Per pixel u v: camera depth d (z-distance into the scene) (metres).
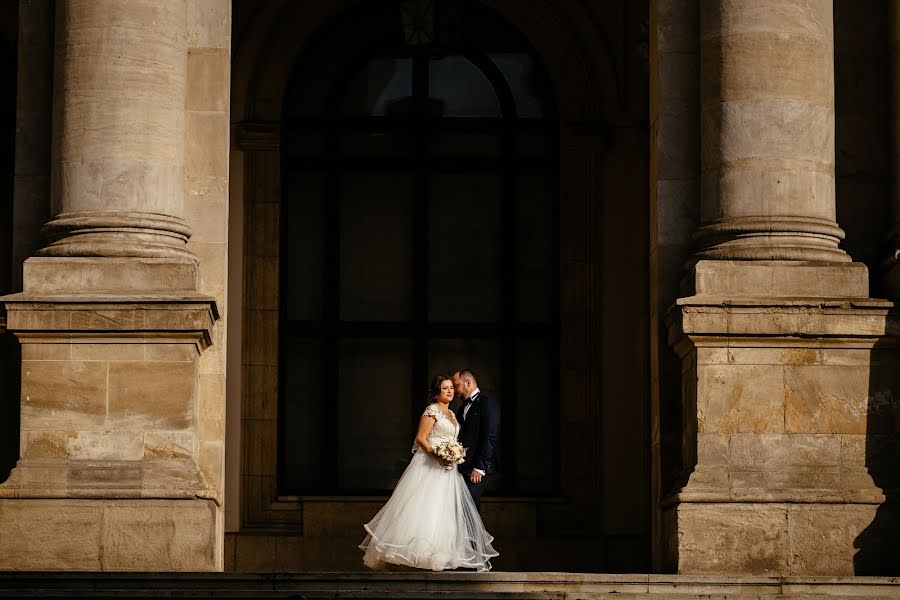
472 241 29.69
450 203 29.77
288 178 29.67
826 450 20.94
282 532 28.27
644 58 29.64
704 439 20.91
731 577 18.80
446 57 29.86
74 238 21.31
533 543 28.42
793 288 21.25
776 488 20.67
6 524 20.28
